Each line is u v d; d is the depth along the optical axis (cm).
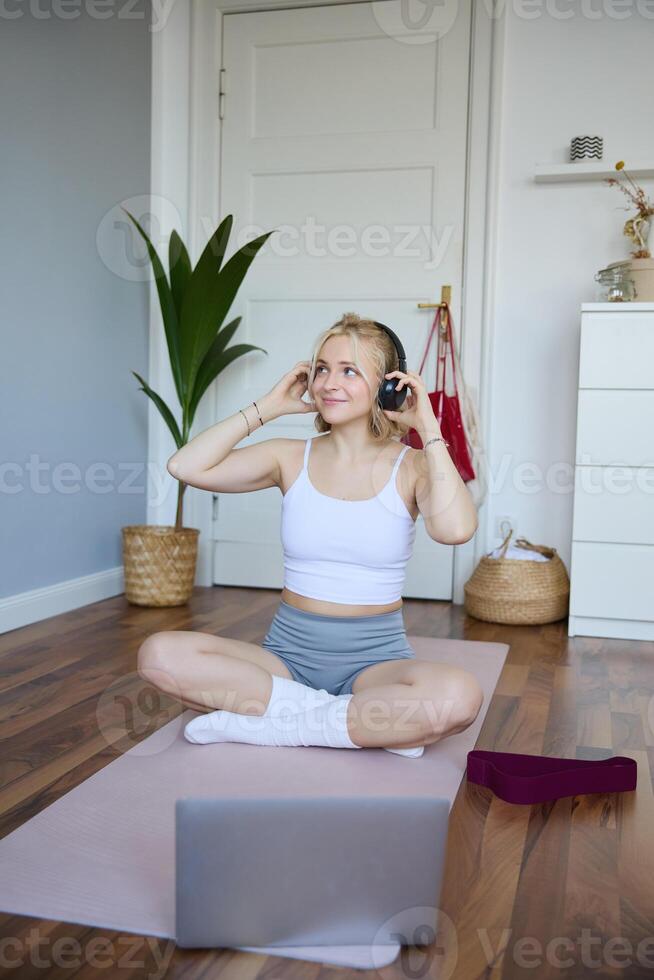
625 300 298
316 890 113
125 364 345
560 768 171
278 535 369
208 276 310
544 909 123
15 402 279
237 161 363
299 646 185
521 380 343
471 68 338
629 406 292
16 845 136
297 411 191
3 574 279
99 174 319
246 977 107
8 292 272
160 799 152
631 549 296
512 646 284
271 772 163
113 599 339
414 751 172
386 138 349
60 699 211
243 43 359
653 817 155
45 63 286
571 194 334
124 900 122
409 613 331
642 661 267
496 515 347
